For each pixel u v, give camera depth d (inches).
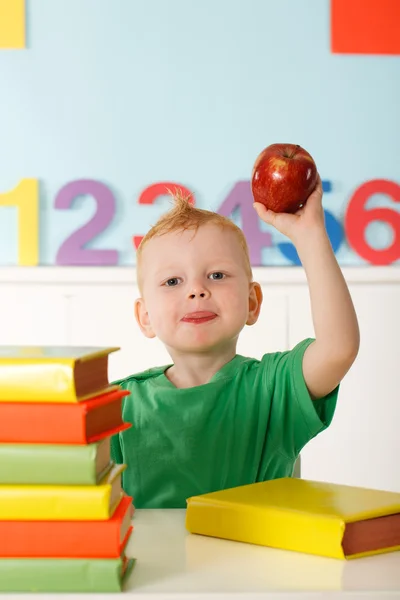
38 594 25.4
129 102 99.1
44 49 98.9
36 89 98.9
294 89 99.8
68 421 26.4
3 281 94.3
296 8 99.3
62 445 26.4
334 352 42.3
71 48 99.0
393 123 100.0
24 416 26.5
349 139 99.9
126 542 28.0
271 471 48.6
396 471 97.0
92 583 25.5
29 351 28.9
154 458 48.1
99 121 99.2
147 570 27.8
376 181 99.1
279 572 27.4
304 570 27.7
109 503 26.4
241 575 27.1
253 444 48.1
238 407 48.1
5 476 26.4
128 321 94.5
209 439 47.7
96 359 28.6
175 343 48.1
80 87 99.1
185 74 99.4
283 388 47.2
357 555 29.2
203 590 25.4
